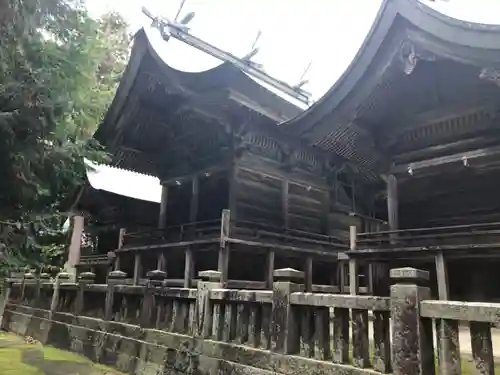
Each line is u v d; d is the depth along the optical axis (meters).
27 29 5.96
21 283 11.30
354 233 9.02
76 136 8.68
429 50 7.21
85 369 6.29
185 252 10.55
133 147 13.78
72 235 13.37
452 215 10.23
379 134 9.21
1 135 5.29
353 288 8.79
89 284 7.96
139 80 11.95
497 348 5.68
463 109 8.11
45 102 5.81
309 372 3.80
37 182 6.37
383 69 7.88
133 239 12.59
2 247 6.93
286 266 12.11
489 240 7.21
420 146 8.94
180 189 13.85
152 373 5.51
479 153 7.89
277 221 12.07
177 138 13.42
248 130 11.18
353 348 3.60
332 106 8.40
